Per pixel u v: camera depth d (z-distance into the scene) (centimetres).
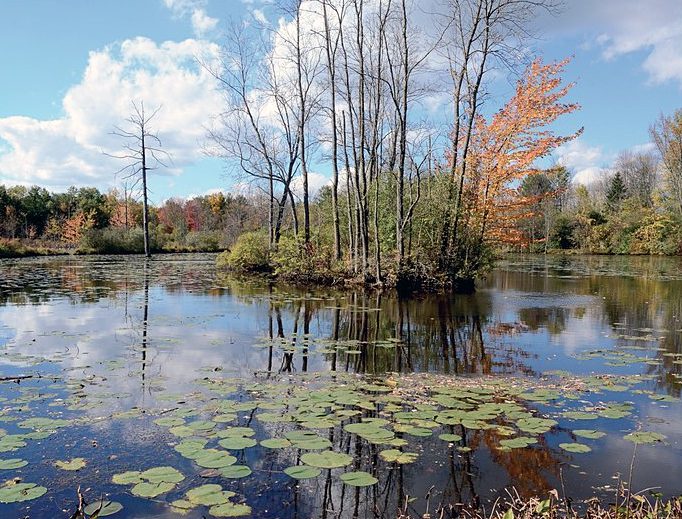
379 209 2030
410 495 371
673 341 955
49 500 352
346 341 928
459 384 653
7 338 914
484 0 1664
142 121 3519
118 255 4169
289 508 350
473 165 1875
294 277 2053
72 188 5675
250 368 725
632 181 6178
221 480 387
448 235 1766
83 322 1091
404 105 1689
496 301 1517
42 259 3453
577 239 5266
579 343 932
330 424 491
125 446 443
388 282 1747
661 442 468
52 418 506
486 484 389
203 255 4394
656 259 4197
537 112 1852
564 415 531
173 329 1021
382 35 1781
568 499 359
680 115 4322
